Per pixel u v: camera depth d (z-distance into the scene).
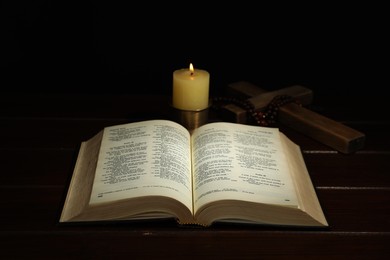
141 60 1.16
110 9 1.11
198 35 1.14
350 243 0.67
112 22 1.12
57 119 0.95
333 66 1.17
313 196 0.75
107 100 1.04
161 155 0.74
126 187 0.68
